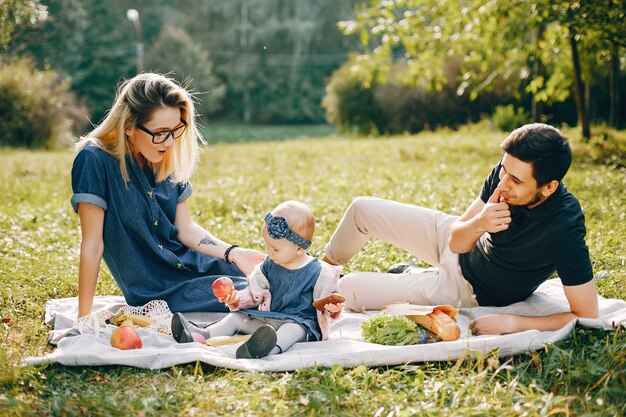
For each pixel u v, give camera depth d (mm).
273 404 2924
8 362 3285
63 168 13938
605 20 10695
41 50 28500
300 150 18141
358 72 14656
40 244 6281
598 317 3598
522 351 3389
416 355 3338
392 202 4387
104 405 2871
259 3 55375
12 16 9852
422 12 14062
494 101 25250
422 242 4289
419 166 12750
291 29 54219
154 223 4012
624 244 5586
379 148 17516
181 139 4016
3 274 5059
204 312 4078
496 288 3977
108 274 5137
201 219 7656
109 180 3812
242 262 4172
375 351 3328
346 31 14352
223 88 50344
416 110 27188
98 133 3854
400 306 3900
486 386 3076
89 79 44875
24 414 2844
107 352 3367
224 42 55781
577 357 3225
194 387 3096
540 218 3541
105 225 3857
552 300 4047
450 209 7613
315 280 3693
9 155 19125
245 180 11406
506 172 3469
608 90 20703
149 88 3709
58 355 3287
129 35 50906
